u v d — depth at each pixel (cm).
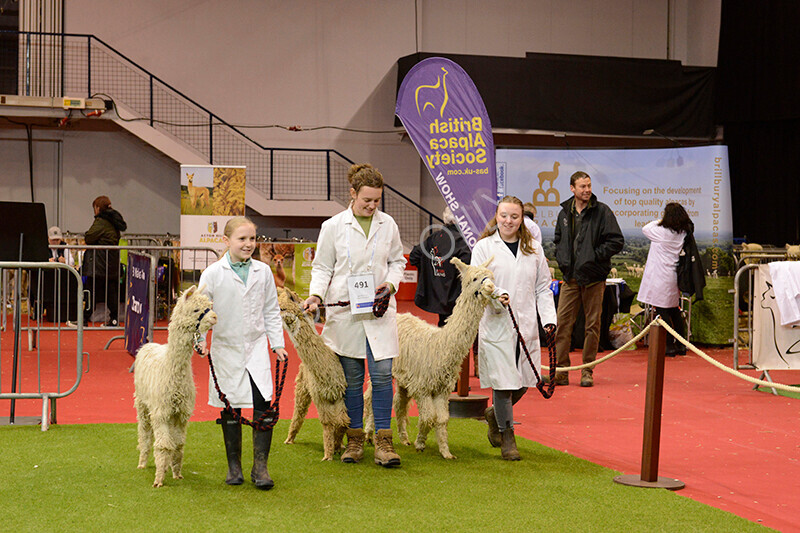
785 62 1485
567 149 1147
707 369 909
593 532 365
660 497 421
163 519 376
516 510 396
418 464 491
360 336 488
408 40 1833
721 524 379
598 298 790
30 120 1575
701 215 1111
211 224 1334
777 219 1569
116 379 787
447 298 753
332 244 495
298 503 405
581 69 1590
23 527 361
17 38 1653
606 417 648
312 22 1795
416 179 1845
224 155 1761
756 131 1599
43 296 1160
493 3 1866
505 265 508
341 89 1811
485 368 505
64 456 492
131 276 924
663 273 995
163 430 426
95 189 1706
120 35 1705
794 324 780
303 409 531
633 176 1141
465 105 660
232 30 1759
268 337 443
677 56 1931
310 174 1805
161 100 1725
